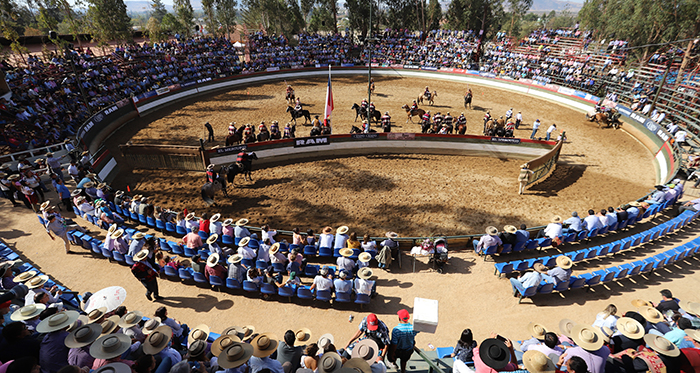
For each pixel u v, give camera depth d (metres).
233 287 12.86
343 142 27.52
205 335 8.12
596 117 33.97
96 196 18.50
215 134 30.27
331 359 6.31
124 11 51.88
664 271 14.22
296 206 20.53
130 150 24.06
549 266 14.16
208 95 41.88
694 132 29.11
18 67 33.56
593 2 61.66
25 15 64.25
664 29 44.69
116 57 41.38
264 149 25.94
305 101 40.00
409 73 52.47
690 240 16.14
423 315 7.62
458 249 15.93
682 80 34.06
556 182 23.50
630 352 7.18
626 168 25.44
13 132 25.08
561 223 15.82
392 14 71.94
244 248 13.71
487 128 28.95
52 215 14.23
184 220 16.08
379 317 12.13
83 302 10.68
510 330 11.64
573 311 12.39
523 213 19.91
